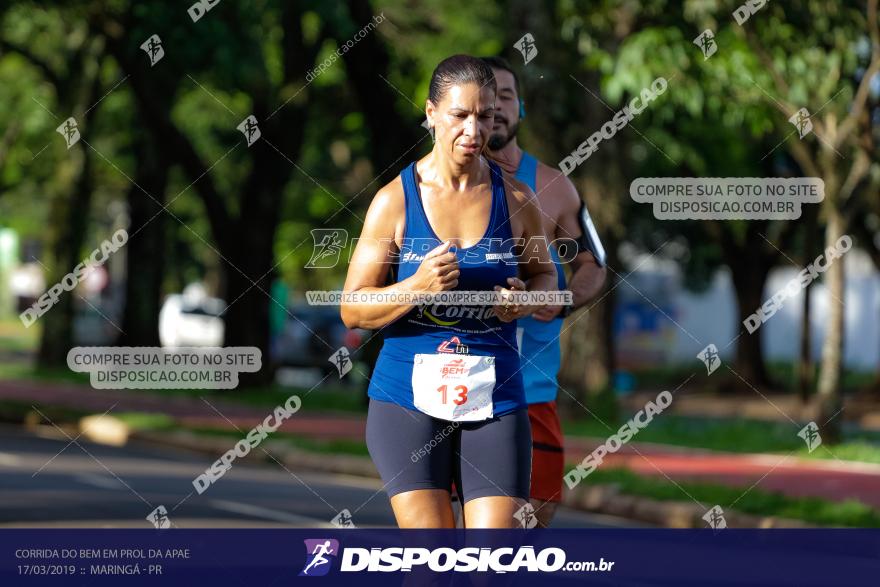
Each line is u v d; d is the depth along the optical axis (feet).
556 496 42.06
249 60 149.38
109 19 160.25
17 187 284.82
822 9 102.12
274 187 195.72
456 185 31.19
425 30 168.96
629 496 83.71
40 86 233.76
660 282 318.24
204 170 190.29
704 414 198.39
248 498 83.97
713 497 79.56
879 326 313.94
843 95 108.88
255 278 196.34
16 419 159.12
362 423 151.02
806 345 169.99
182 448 132.46
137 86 173.78
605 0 122.72
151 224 232.32
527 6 137.80
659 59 107.45
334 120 211.61
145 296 232.32
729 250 235.81
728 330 341.62
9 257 383.65
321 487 95.45
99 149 245.86
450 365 30.86
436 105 30.83
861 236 200.75
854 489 87.81
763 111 113.29
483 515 30.37
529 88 137.49
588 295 42.68
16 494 81.82
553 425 41.86
